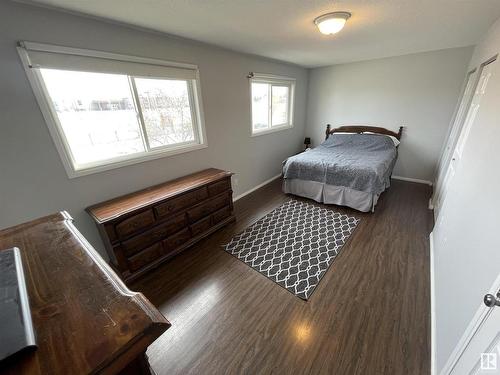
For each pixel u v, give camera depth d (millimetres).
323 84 4703
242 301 1782
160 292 1901
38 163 1671
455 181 1963
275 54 3324
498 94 1349
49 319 568
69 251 855
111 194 2115
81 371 454
